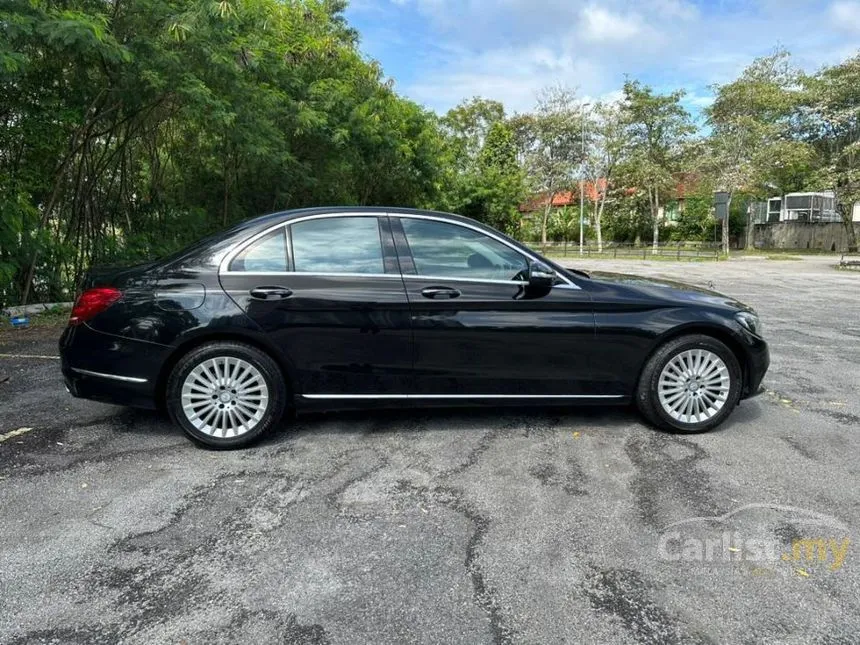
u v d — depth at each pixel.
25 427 4.26
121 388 3.83
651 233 50.31
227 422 3.90
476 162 41.81
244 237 3.97
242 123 9.80
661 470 3.63
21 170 8.42
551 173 46.62
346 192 17.00
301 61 12.55
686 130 39.59
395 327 3.92
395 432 4.23
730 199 33.88
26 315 8.59
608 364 4.14
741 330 4.23
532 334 4.02
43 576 2.53
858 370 6.23
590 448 3.97
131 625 2.23
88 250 10.17
